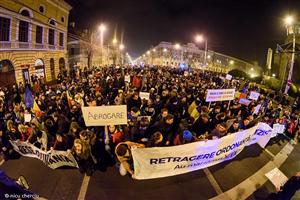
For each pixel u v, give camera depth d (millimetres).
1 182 4859
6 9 18609
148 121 7895
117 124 6828
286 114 12438
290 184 5801
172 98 10547
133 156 6055
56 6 29594
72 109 9281
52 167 7289
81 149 6695
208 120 8500
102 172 7293
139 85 15953
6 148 7730
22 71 22109
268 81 39594
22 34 22188
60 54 32281
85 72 26766
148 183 6926
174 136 7363
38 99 11180
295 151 10273
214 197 6551
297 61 36844
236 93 14398
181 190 6730
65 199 6078
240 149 8125
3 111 10086
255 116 11297
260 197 6699
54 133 7984
